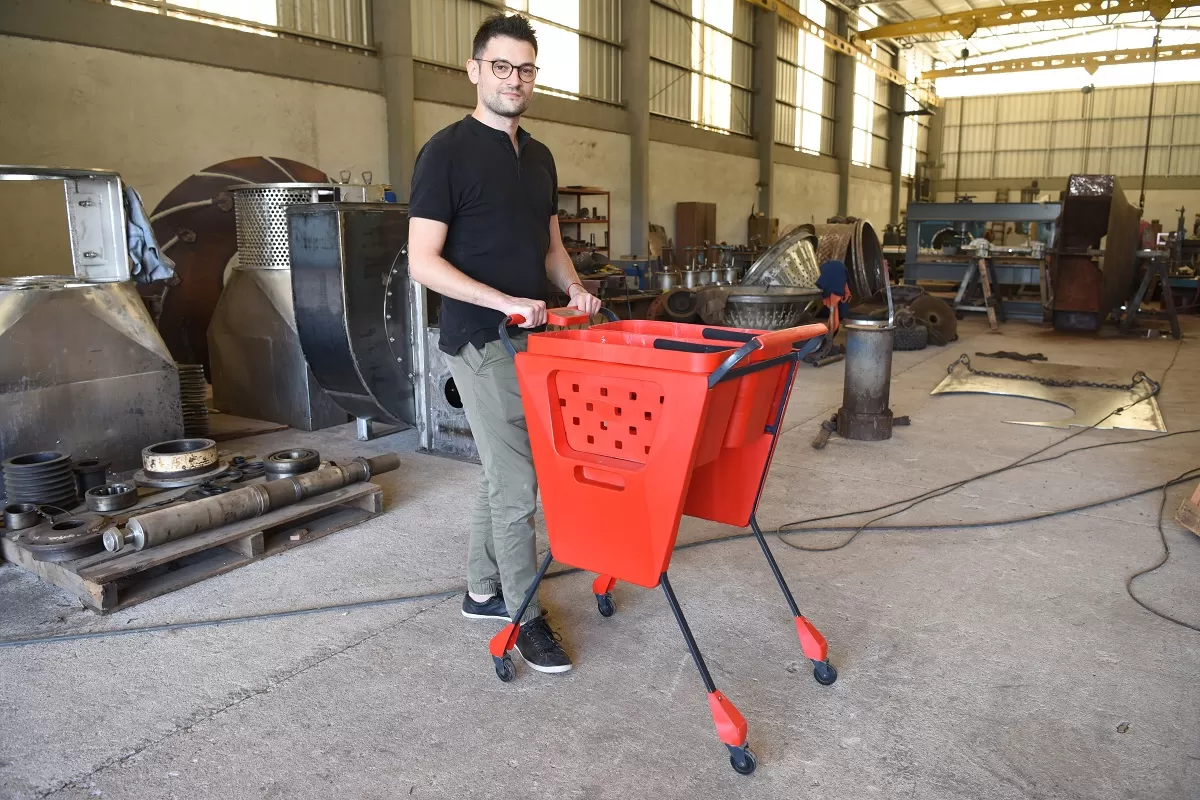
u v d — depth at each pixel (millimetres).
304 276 3697
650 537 1529
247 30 6496
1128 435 4254
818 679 1885
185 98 6008
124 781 1539
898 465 3717
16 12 4988
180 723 1728
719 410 1540
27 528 2475
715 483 1854
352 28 7449
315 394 4348
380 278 3697
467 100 8719
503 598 2178
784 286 6660
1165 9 13828
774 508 3115
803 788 1522
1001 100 23375
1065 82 22344
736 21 13648
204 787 1524
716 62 13320
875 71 18719
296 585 2418
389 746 1648
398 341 3840
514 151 1907
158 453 2799
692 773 1566
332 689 1860
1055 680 1898
